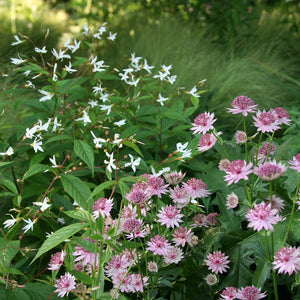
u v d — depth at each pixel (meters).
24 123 0.74
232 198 0.56
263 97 1.25
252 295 0.46
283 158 0.63
